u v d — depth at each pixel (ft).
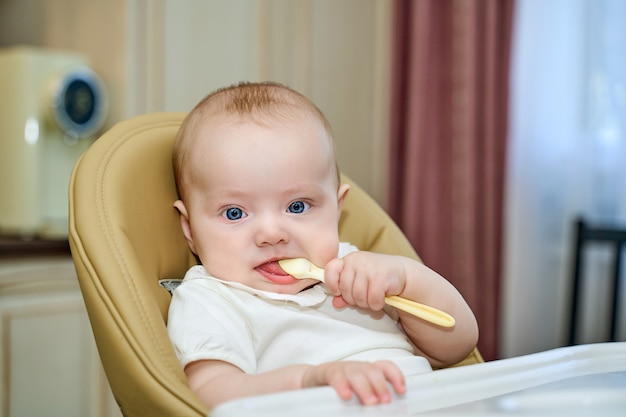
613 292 6.60
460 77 7.13
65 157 6.11
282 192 2.72
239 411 1.62
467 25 7.08
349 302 2.66
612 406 2.02
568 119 7.42
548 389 2.15
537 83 7.38
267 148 2.72
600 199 7.31
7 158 5.82
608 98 7.21
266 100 2.87
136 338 2.31
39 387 5.55
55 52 6.86
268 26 7.52
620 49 7.13
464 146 7.13
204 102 2.97
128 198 2.72
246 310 2.69
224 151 2.72
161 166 2.97
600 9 7.23
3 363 5.34
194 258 3.08
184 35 6.82
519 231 7.39
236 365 2.47
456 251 7.18
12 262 5.42
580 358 2.47
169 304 2.79
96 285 2.41
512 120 7.17
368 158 8.36
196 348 2.47
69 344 5.74
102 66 6.48
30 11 7.14
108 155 2.79
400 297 2.78
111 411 5.98
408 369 2.69
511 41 7.04
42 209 5.91
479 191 7.23
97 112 6.19
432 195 7.28
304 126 2.82
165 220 2.92
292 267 2.72
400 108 7.53
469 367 2.16
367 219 3.50
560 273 7.55
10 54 5.82
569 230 7.46
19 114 5.78
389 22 8.24
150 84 6.53
